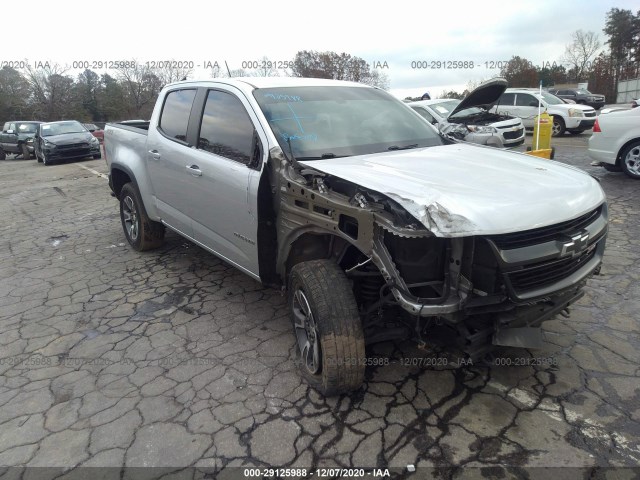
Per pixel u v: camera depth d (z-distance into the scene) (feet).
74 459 8.04
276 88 12.19
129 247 19.29
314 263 9.24
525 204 8.01
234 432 8.47
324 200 8.86
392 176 8.93
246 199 10.80
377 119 12.53
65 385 10.09
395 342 10.98
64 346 11.68
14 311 13.83
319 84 13.21
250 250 11.22
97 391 9.83
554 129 49.39
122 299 14.21
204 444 8.23
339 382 8.66
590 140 27.07
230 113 12.09
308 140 10.92
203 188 12.54
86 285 15.47
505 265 7.55
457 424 8.41
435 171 9.39
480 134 32.99
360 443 8.08
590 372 9.65
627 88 132.16
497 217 7.59
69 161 58.54
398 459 7.72
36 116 156.35
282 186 9.95
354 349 8.54
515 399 8.98
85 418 9.03
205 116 13.01
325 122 11.62
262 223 10.55
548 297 8.21
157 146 14.85
